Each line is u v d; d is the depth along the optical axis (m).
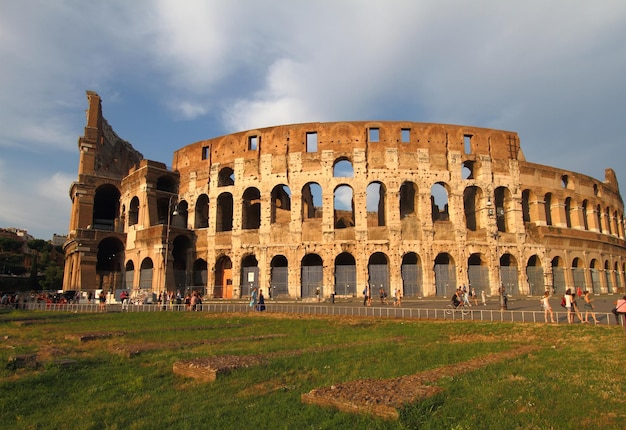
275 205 70.12
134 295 67.06
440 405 12.77
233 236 69.12
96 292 67.94
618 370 17.25
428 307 49.22
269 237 67.31
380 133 68.81
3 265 167.00
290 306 50.91
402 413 11.82
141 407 13.89
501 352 22.09
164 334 30.73
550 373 16.84
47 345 26.02
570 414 12.23
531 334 28.73
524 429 11.19
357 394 13.30
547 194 76.25
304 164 68.38
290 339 27.86
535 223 72.62
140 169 78.44
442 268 65.75
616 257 86.19
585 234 77.06
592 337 26.19
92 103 92.56
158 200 79.38
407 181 67.56
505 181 71.06
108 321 40.34
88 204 85.94
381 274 64.94
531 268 70.44
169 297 61.62
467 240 66.88
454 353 22.02
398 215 66.25
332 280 64.50
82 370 18.88
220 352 22.23
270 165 69.50
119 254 83.19
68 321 40.69
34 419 13.27
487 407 12.72
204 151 77.12
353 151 67.94
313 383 16.12
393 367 18.61
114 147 103.94
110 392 15.66
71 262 87.88
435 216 77.81
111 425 12.42
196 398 14.56
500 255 68.12
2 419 13.34
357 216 66.06
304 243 66.06
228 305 54.81
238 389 15.48
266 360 19.42
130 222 81.88
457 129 70.56
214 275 69.50
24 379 17.09
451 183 68.38
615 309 27.83
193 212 74.12
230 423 12.14
